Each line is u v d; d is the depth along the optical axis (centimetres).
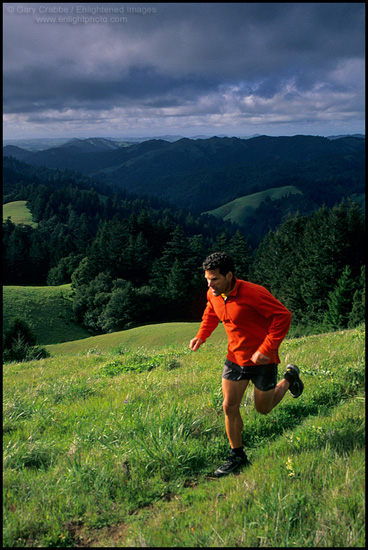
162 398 566
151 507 309
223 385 373
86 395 663
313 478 303
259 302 344
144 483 336
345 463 317
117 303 8256
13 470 361
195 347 412
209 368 788
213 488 323
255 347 359
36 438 449
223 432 427
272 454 363
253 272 8812
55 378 966
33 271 13025
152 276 10794
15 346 2800
